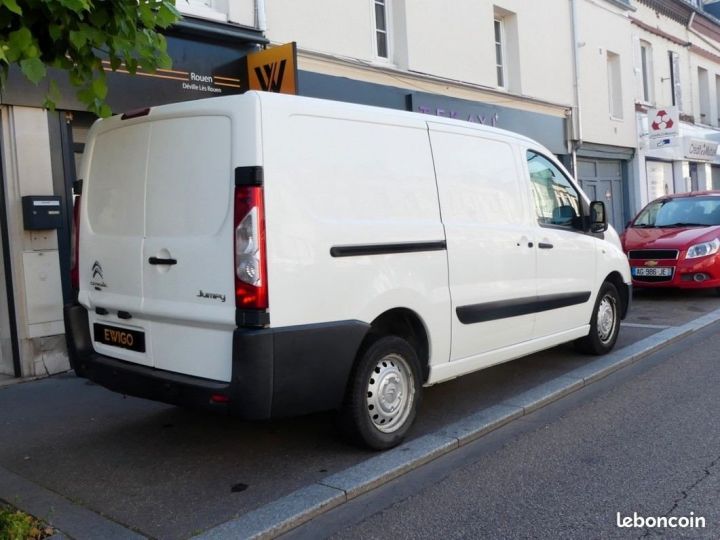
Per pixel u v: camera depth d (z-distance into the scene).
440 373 5.01
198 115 4.14
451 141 5.21
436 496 4.00
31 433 5.29
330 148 4.27
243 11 8.73
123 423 5.48
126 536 3.56
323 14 9.82
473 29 12.65
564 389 6.00
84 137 7.52
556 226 6.29
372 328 4.59
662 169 20.67
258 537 3.53
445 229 4.96
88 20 3.79
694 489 3.95
